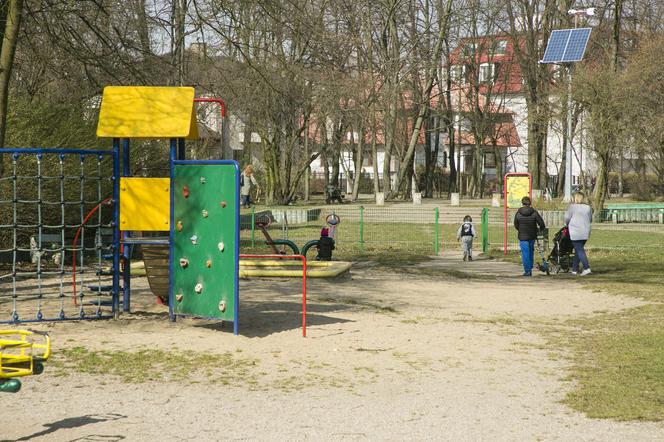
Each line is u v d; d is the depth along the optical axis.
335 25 39.44
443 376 8.67
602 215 38.03
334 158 61.78
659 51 44.53
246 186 41.19
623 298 15.06
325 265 19.11
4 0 14.64
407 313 13.07
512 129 70.88
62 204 11.66
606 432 6.58
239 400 7.57
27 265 19.31
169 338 10.47
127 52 16.91
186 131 11.39
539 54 56.88
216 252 10.87
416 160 85.88
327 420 6.91
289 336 10.82
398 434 6.50
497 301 14.67
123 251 12.47
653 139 39.56
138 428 6.57
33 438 6.23
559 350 10.12
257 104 35.72
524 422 6.88
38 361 6.03
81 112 22.45
